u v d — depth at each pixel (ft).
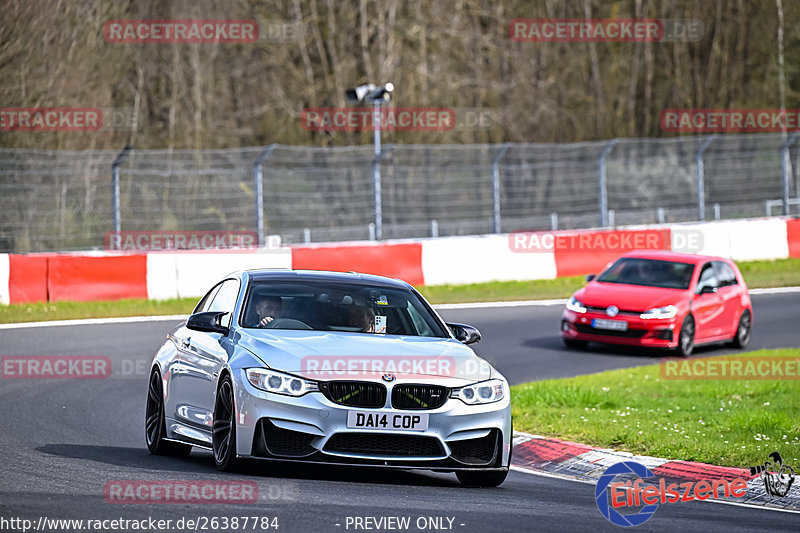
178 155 473.67
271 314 100.83
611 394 161.38
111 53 451.12
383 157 318.24
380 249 288.51
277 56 523.70
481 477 96.89
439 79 544.21
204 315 100.12
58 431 125.49
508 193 501.97
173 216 398.83
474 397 93.76
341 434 89.81
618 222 436.35
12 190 355.97
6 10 365.20
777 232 359.66
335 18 542.16
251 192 380.58
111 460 102.73
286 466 99.14
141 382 167.53
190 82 506.89
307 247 278.46
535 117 555.28
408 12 544.21
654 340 209.15
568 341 220.43
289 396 89.61
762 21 624.59
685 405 153.17
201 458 111.45
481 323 243.60
